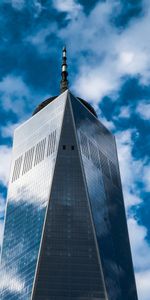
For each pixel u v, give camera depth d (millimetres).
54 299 198000
